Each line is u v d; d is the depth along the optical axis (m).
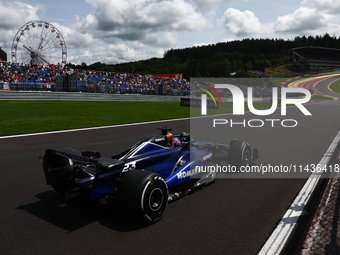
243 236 3.04
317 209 3.66
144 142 4.12
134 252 2.75
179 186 4.34
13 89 27.08
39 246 2.88
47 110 17.80
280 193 4.32
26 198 4.17
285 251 2.75
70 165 3.69
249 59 189.38
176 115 18.33
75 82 30.31
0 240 3.00
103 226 3.30
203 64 147.62
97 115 16.28
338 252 2.71
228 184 4.78
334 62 134.62
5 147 7.68
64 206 3.89
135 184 3.20
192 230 3.18
